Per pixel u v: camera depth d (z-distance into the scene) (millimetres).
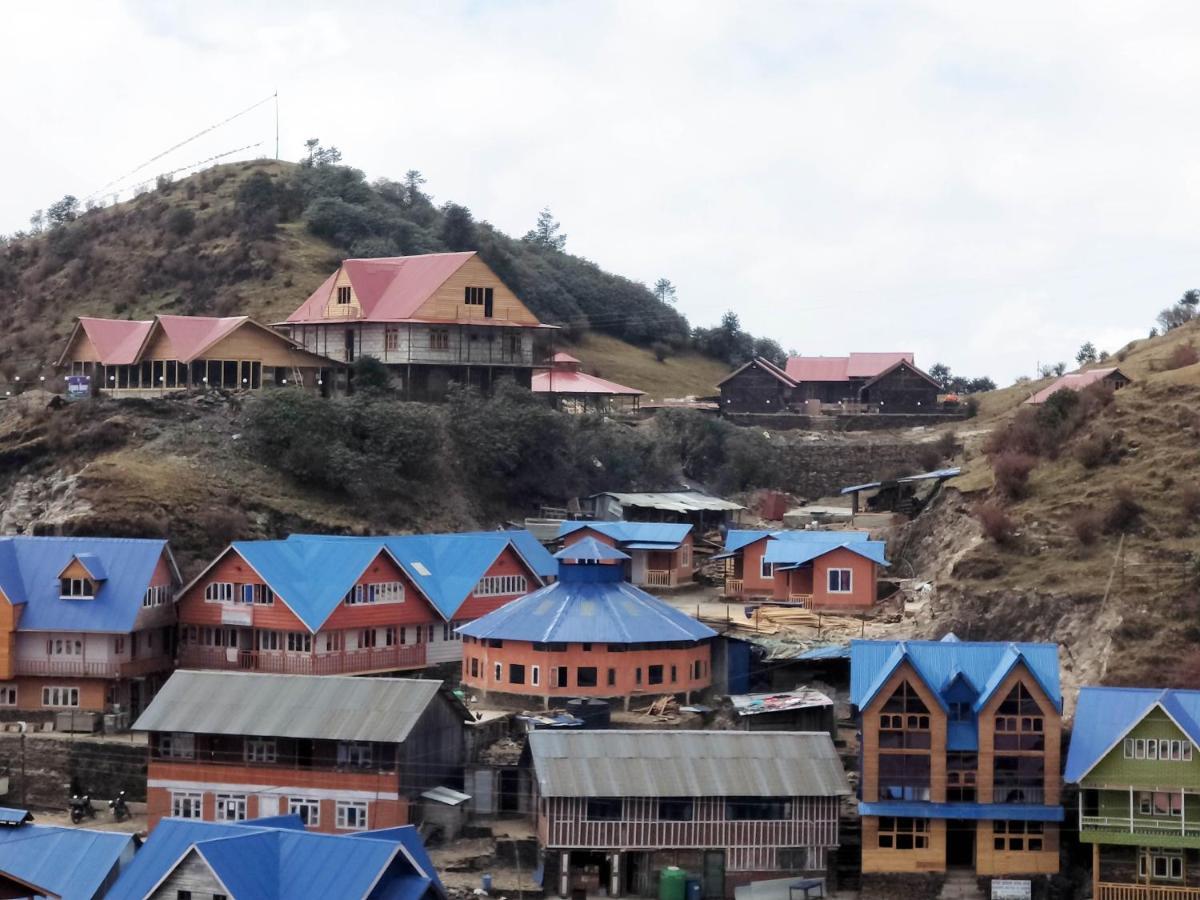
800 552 137750
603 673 116938
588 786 96875
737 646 122250
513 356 179750
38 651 120500
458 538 133750
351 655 123062
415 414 158875
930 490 158875
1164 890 92875
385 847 83688
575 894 96625
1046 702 97438
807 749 100312
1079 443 137125
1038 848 97188
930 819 97000
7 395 181750
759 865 97750
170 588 125250
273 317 198750
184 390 160375
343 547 125188
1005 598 121875
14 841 89250
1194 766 93875
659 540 147000
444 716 106625
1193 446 131875
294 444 150125
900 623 130125
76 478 141625
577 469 170250
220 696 107562
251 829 87438
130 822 108438
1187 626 112812
